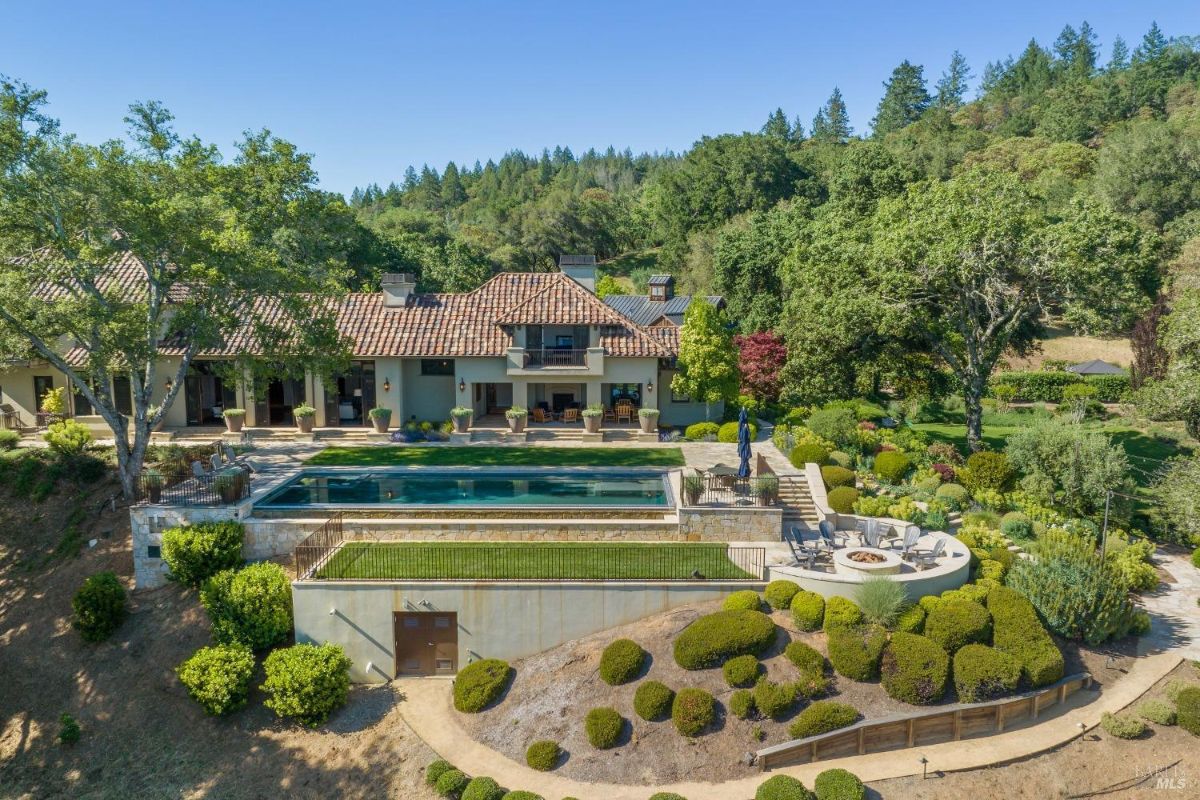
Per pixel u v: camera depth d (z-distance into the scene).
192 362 34.84
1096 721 17.12
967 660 17.17
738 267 59.31
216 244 23.44
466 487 26.33
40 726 18.47
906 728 16.58
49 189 22.05
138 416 25.69
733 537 22.53
